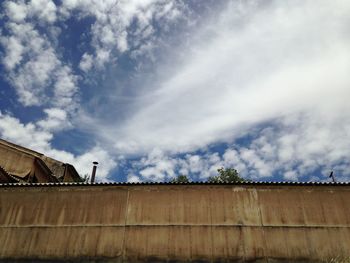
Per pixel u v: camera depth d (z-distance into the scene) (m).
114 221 11.96
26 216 12.25
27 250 11.65
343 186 12.18
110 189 12.59
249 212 11.85
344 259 10.84
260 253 11.16
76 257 11.45
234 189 12.30
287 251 11.16
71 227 11.95
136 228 11.80
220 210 11.94
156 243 11.51
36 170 19.05
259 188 12.29
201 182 12.27
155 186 12.54
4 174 15.26
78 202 12.40
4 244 11.80
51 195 12.60
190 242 11.45
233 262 11.08
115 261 11.30
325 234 11.35
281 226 11.55
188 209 12.02
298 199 11.99
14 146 19.59
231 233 11.53
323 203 11.88
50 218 12.16
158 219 11.90
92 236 11.75
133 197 12.38
